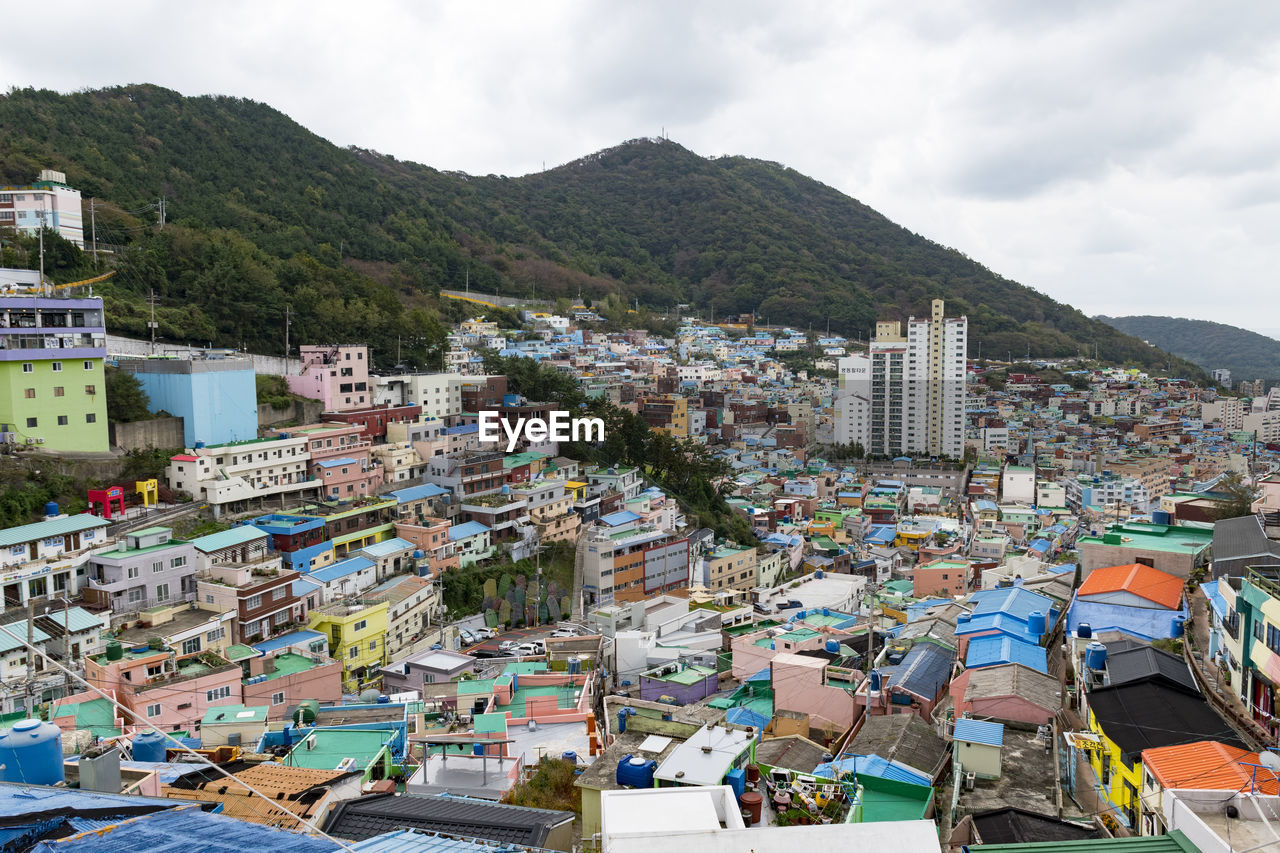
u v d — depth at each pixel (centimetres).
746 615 8044
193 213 17875
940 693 4628
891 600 9906
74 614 6397
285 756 3828
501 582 9706
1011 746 3681
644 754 3162
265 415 10925
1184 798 2219
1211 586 4544
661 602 8006
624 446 14575
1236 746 3016
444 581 9406
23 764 2103
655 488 13738
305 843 1655
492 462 11550
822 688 4388
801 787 2778
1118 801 3133
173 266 13762
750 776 2839
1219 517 6938
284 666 6625
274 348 13488
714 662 6031
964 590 10950
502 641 8619
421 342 15100
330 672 6531
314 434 10275
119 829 1642
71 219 13500
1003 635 4825
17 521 7450
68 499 7938
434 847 1894
